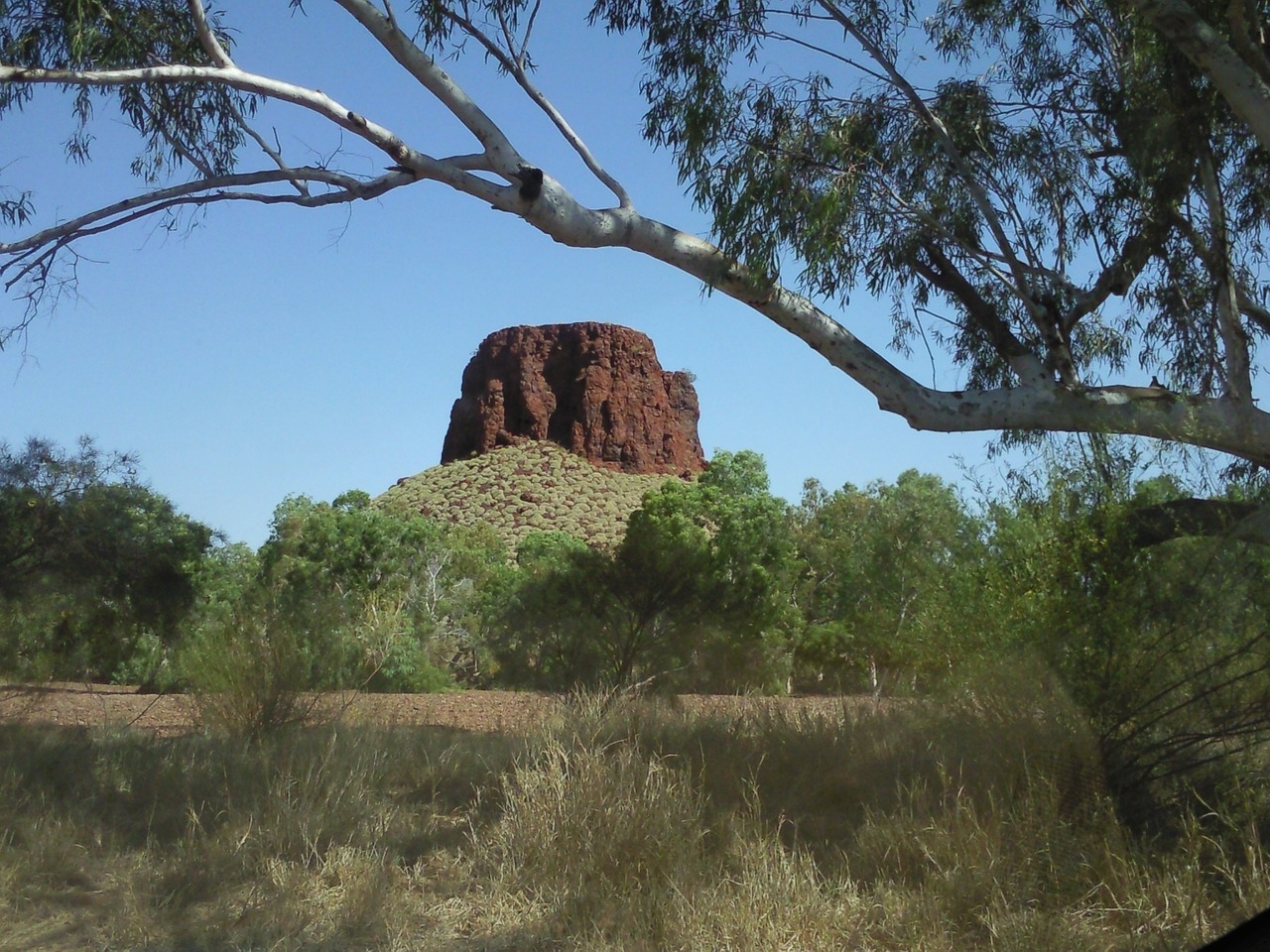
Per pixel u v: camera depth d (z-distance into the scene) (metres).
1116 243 10.90
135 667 21.84
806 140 9.88
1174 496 6.87
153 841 6.55
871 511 11.69
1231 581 6.08
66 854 6.22
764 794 7.17
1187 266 10.92
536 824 6.24
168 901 5.57
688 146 9.84
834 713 9.34
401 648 25.67
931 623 7.12
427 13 9.36
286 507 43.97
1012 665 6.34
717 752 7.93
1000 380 11.46
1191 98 9.80
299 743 8.69
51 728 9.97
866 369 9.33
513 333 105.69
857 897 5.44
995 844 5.39
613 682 16.84
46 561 12.99
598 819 6.08
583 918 5.30
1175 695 5.95
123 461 13.92
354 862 6.09
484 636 30.27
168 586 14.46
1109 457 7.05
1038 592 6.46
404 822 7.01
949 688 6.84
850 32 10.31
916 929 4.94
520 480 87.00
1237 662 5.89
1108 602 6.16
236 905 5.60
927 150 10.77
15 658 12.23
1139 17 9.65
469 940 5.25
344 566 34.62
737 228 9.30
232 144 10.38
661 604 17.83
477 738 10.11
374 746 8.76
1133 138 10.03
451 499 83.12
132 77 7.88
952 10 11.61
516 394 102.88
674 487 34.34
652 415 105.19
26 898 5.68
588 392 102.19
